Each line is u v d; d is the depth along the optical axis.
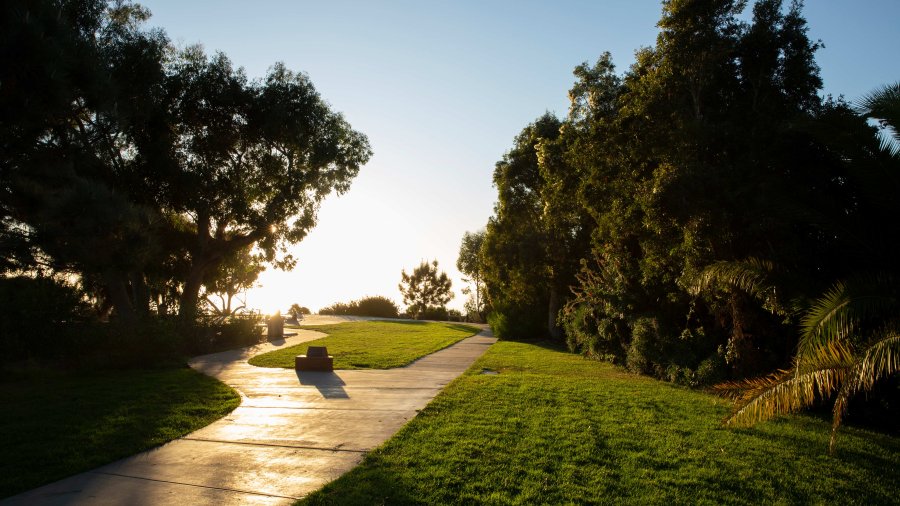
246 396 10.39
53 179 11.45
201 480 5.69
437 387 11.40
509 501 5.14
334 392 10.80
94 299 20.86
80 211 10.39
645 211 11.92
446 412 8.79
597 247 18.30
